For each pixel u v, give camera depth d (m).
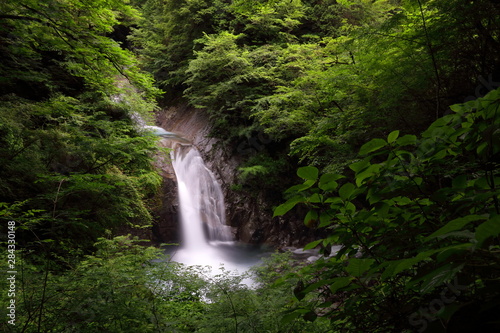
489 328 0.63
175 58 20.89
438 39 4.96
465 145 0.99
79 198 7.39
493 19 4.54
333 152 7.96
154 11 22.75
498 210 0.85
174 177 13.89
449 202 1.04
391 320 0.99
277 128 12.42
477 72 5.17
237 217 14.70
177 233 13.15
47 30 7.19
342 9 15.26
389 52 6.02
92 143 7.50
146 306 3.00
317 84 8.18
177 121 19.77
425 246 0.94
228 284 3.34
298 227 13.94
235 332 2.51
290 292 2.73
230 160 15.73
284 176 15.21
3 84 8.75
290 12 16.09
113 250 5.19
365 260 0.87
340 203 1.08
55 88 10.25
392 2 11.23
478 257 0.67
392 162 1.07
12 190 6.39
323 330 2.11
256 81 15.30
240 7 7.92
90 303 2.54
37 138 7.17
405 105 6.06
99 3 7.15
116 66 7.94
